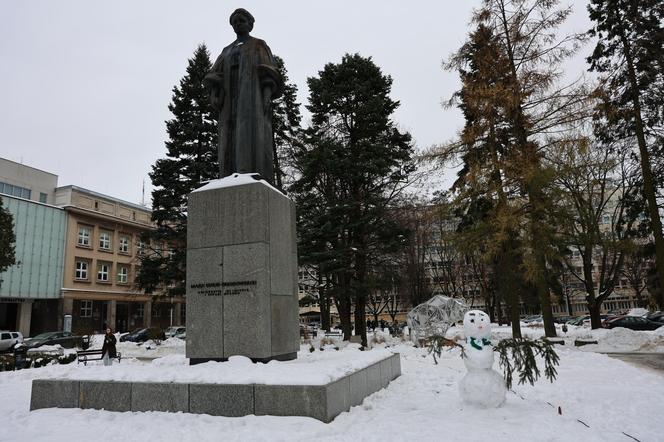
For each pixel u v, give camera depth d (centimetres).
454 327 3950
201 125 3097
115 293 5122
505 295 2084
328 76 2725
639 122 2164
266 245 888
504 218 1753
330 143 2495
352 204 2498
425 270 4669
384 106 2675
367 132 2655
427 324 2252
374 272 2738
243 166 1000
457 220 3262
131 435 596
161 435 591
